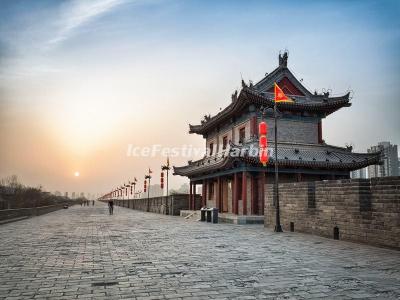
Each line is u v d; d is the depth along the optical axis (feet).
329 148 134.21
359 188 55.42
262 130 98.53
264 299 24.57
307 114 135.33
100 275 32.19
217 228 88.33
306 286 28.22
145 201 247.70
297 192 74.59
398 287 27.84
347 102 130.82
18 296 25.31
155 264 37.73
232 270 34.53
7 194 285.23
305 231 71.00
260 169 119.14
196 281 29.86
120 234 71.26
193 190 174.50
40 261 39.40
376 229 51.52
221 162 120.67
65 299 24.53
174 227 91.61
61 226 92.48
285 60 139.44
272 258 41.68
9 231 77.25
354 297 25.04
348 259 40.88
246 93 119.75
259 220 109.09
